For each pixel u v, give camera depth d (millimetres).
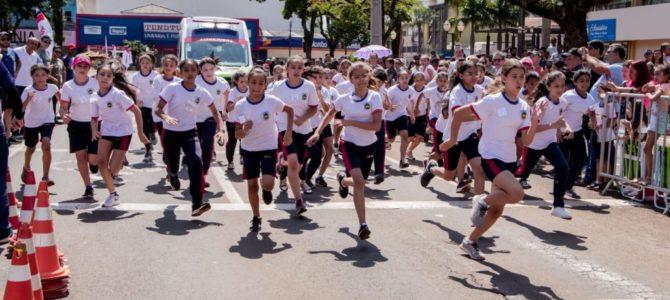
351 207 8641
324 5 39938
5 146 6477
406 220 7996
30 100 9156
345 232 7398
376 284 5703
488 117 6387
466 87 8508
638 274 6164
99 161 8242
